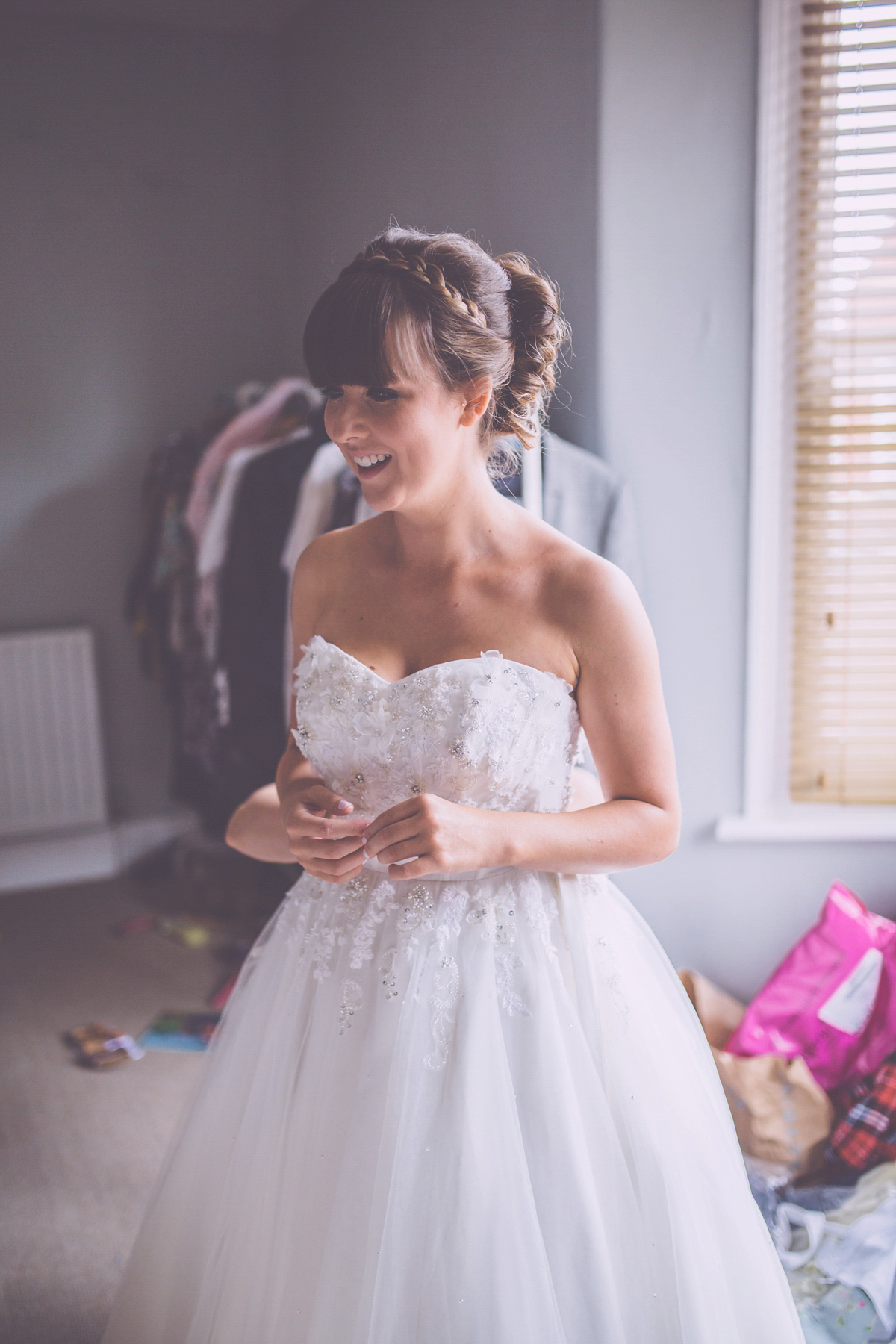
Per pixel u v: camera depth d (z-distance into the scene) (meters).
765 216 1.95
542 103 2.13
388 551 1.14
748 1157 1.79
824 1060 1.88
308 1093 1.05
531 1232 0.94
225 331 3.54
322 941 1.10
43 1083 2.25
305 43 3.19
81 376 3.38
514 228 2.29
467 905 1.06
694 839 2.15
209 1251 1.16
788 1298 1.15
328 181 3.15
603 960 1.08
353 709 1.05
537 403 1.13
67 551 3.45
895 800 2.17
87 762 3.46
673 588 2.07
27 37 3.17
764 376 2.02
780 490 2.08
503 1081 0.98
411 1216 0.94
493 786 1.03
